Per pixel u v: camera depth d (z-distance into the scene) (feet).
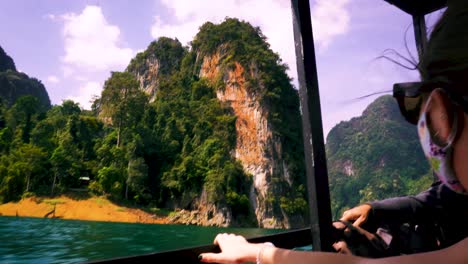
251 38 334.65
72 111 342.03
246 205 247.70
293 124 298.56
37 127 280.72
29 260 72.38
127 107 296.10
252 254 2.06
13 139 287.07
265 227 244.83
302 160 286.46
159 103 319.47
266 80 291.58
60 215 231.50
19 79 457.27
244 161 270.05
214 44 339.16
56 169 250.78
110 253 88.17
